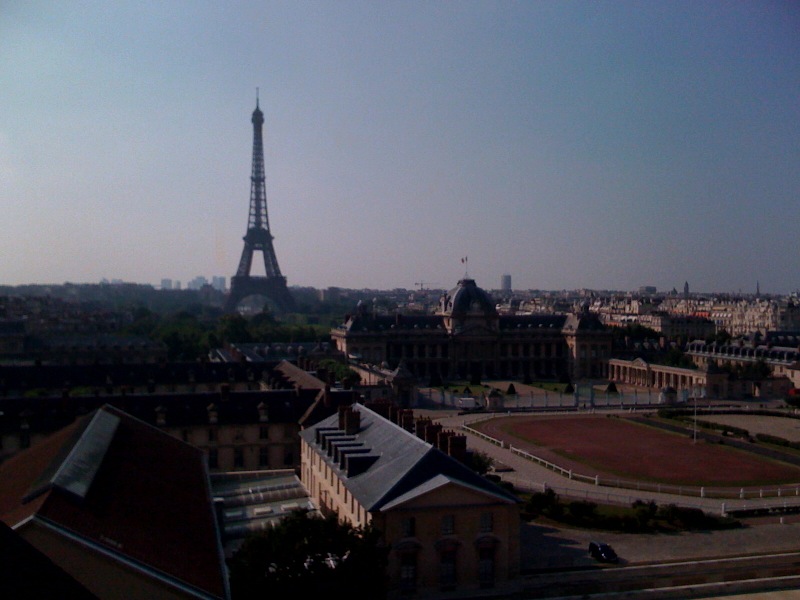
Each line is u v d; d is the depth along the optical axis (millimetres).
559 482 195125
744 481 198125
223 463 196375
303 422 194250
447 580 117562
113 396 198000
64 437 120062
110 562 80562
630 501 174625
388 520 114125
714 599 121625
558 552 141250
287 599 92062
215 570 91500
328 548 97375
